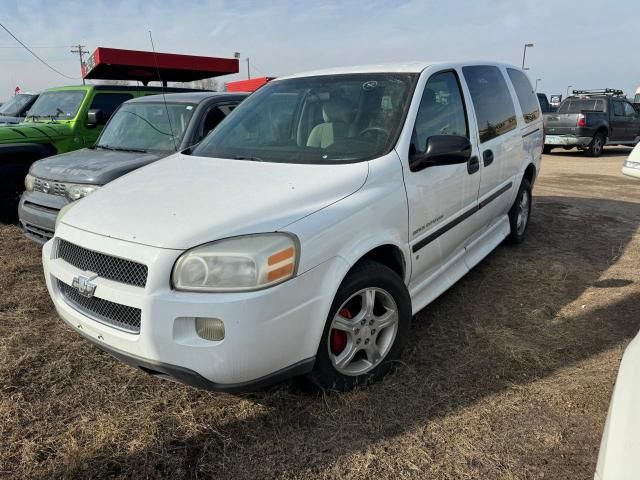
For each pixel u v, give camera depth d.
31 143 6.62
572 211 7.21
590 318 3.73
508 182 4.68
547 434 2.51
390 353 2.97
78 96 7.63
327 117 3.38
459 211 3.69
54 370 3.08
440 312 3.85
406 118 3.18
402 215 2.97
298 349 2.43
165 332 2.23
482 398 2.79
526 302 4.01
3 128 6.59
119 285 2.36
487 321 3.69
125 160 5.02
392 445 2.45
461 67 4.04
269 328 2.26
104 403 2.78
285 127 3.50
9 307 3.95
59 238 2.74
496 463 2.33
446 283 3.66
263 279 2.23
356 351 2.81
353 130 3.22
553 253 5.20
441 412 2.68
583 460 2.35
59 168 4.96
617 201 8.00
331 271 2.50
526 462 2.34
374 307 2.94
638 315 3.76
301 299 2.37
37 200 4.94
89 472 2.29
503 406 2.72
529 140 5.20
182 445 2.47
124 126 6.00
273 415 2.66
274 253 2.26
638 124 16.67
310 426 2.58
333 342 2.73
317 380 2.67
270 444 2.47
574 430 2.54
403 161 3.04
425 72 3.51
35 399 2.81
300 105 3.57
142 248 2.31
